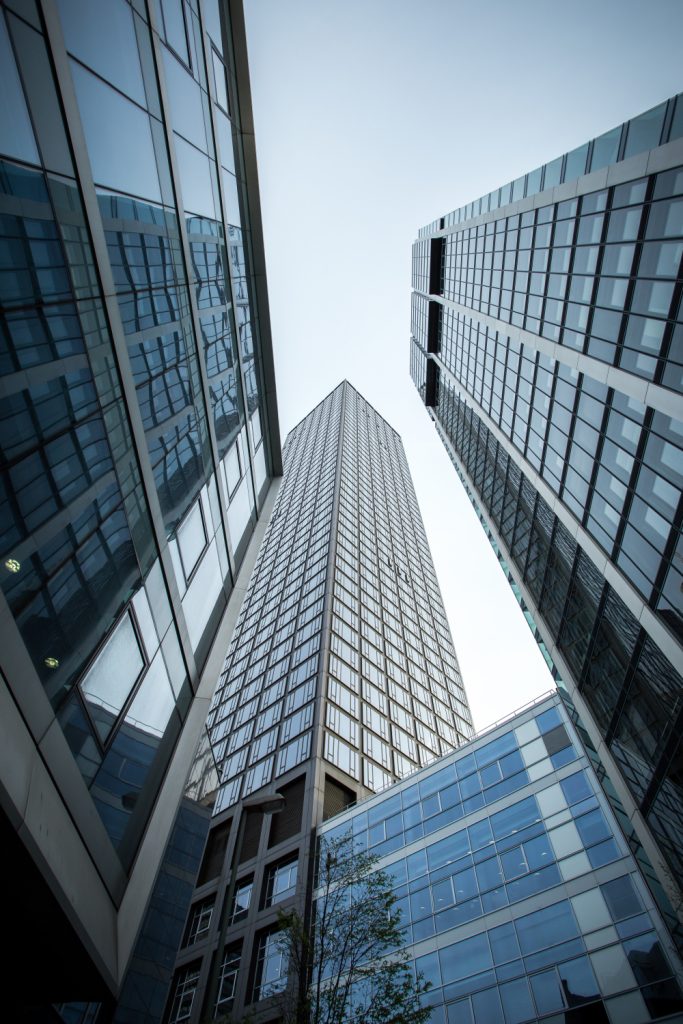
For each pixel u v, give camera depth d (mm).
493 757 40250
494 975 29188
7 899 10594
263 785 54125
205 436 21391
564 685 36500
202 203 21625
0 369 9719
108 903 12805
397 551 109688
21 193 10375
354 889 38125
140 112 15836
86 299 12688
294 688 64000
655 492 23938
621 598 27781
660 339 23203
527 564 43969
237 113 28672
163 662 16766
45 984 12664
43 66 11195
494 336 47938
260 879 44812
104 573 13195
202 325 21312
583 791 33719
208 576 21406
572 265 31594
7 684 9664
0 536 9664
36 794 10086
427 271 80312
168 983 20453
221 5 25609
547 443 35844
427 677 81875
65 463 11695
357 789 51938
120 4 14664
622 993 24953
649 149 24109
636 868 28375
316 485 119938
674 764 24031
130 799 14297
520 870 32781
